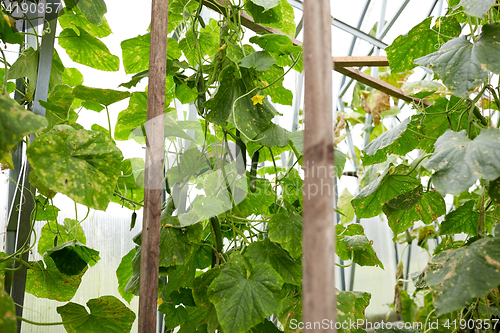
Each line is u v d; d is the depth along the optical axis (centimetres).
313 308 41
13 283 120
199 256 138
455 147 87
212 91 138
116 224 226
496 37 97
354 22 333
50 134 87
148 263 77
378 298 364
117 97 120
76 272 132
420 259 384
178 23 162
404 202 130
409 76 344
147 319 75
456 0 138
